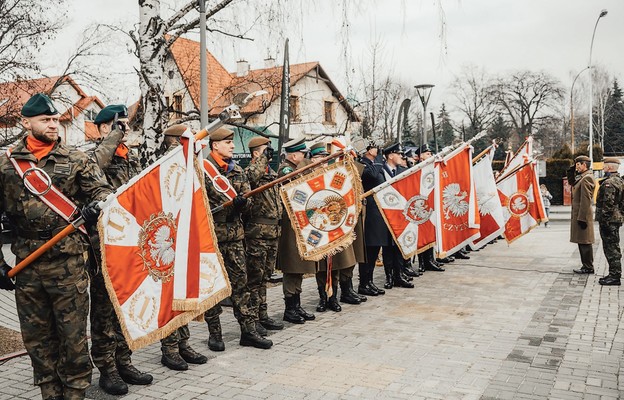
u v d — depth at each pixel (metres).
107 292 4.67
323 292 7.66
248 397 4.70
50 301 4.13
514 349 5.86
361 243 8.12
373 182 8.66
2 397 4.73
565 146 41.91
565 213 29.62
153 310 4.53
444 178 8.61
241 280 6.05
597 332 6.44
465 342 6.13
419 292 8.80
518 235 11.29
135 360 5.71
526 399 4.55
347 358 5.67
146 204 4.52
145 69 8.70
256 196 6.54
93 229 4.58
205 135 4.92
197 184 5.00
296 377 5.15
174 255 4.71
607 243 9.21
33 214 4.01
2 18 11.06
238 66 12.26
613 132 68.81
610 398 4.55
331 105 24.52
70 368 4.15
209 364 5.55
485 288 9.03
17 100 11.42
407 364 5.45
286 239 7.05
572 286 9.12
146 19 8.66
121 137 4.86
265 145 6.79
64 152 4.18
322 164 7.18
